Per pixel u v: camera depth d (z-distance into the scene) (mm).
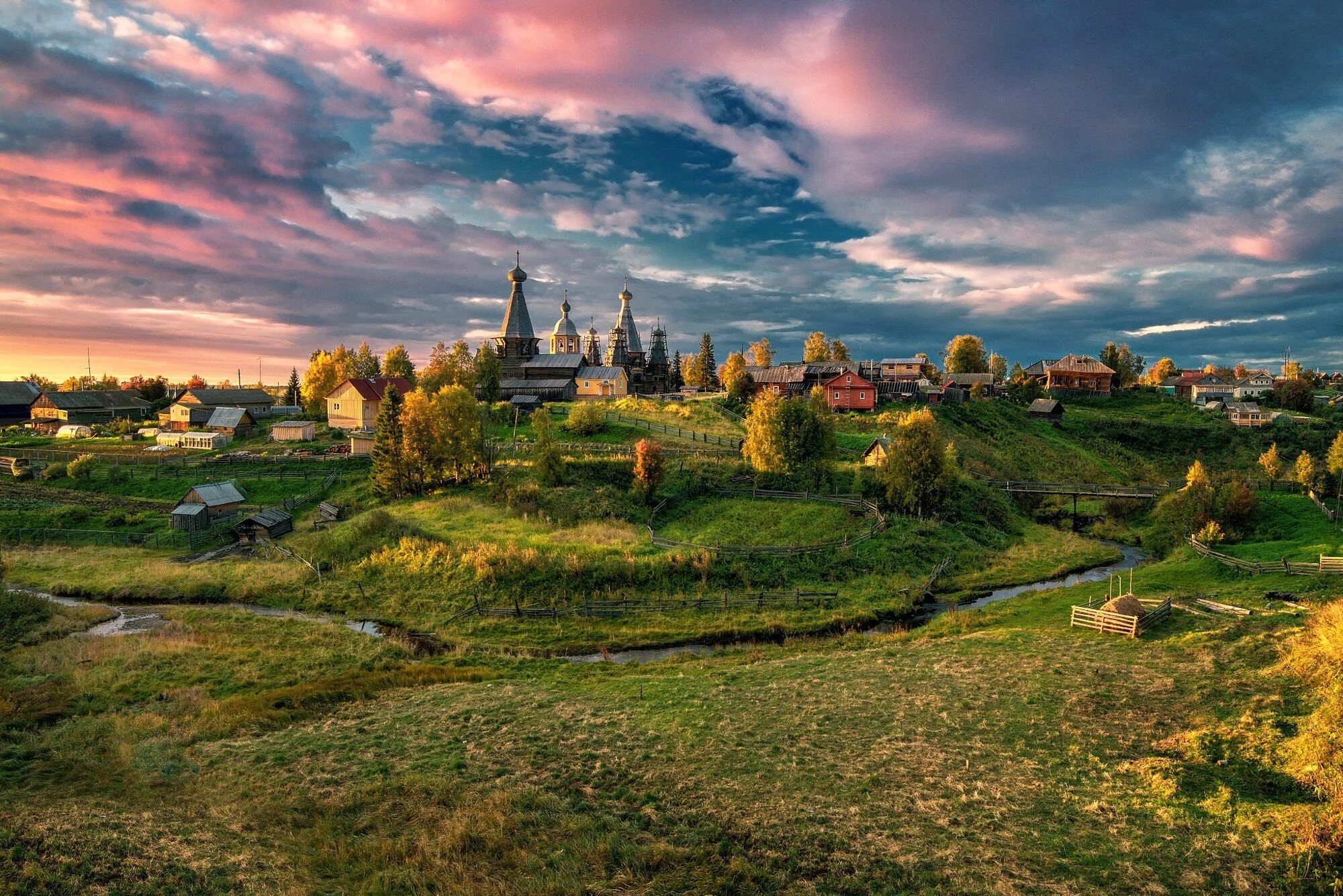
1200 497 63906
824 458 72938
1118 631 36531
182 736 27031
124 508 67438
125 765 24250
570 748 25531
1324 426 114125
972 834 19172
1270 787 20469
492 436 93875
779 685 31859
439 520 59938
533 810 21047
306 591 48531
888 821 19984
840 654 37188
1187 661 31109
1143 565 58531
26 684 32125
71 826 18562
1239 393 157125
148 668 34625
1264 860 17297
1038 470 95562
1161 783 21094
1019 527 72125
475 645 40469
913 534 60406
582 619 44375
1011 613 44344
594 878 17516
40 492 72062
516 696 31422
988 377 146000
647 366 164875
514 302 137750
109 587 49031
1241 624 34594
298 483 74688
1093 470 97062
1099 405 146000
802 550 53969
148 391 140750
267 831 19828
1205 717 25188
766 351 178250
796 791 21891
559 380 132000
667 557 50438
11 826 18438
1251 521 64062
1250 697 26016
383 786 22672
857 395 112438
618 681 33969
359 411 98000
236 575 51156
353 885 17141
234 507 65938
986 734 25469
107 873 16438
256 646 38094
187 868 16984
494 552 49719
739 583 49438
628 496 67000
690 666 36438
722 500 67562
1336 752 20016
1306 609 35469
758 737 26000
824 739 25609
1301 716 23641
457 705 30406
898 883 17188
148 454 84625
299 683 33688
